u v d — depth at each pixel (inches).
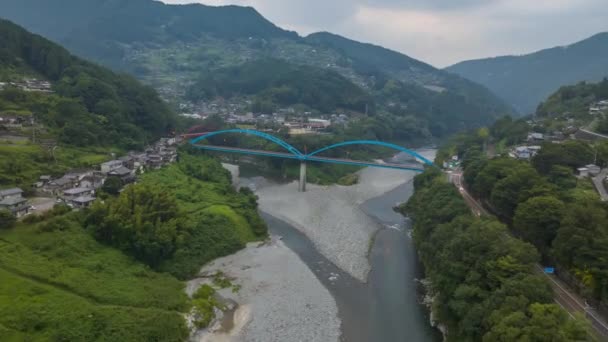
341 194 3924.7
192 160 3902.6
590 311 1448.1
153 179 2989.7
